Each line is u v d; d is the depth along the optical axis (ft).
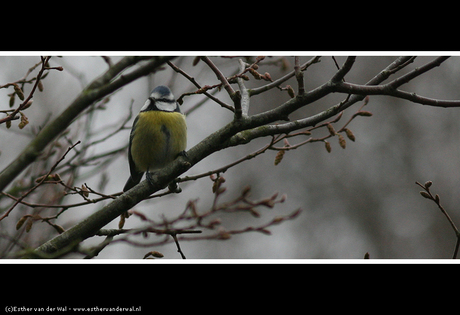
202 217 18.17
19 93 19.90
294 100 22.40
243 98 25.63
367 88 21.80
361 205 63.26
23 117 19.88
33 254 17.34
